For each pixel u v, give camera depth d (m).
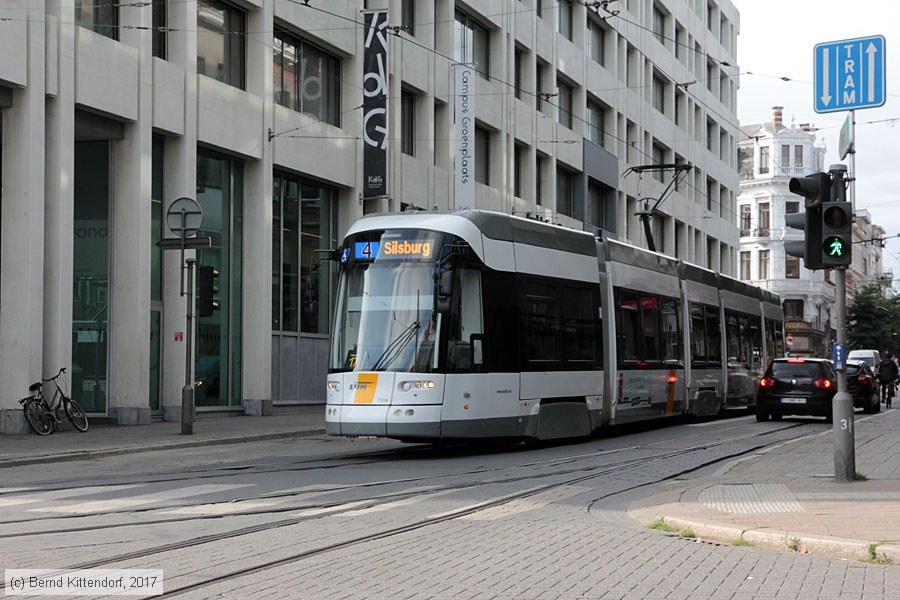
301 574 7.50
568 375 19.41
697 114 66.25
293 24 29.33
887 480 12.96
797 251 12.62
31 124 21.12
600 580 7.46
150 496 11.89
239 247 28.39
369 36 31.33
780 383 27.42
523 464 16.03
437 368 16.39
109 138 23.89
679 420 28.97
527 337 18.19
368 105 31.42
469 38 39.12
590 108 49.81
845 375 12.77
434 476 14.25
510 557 8.32
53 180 21.80
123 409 23.83
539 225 19.23
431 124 35.50
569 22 48.06
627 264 22.39
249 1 27.69
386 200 32.78
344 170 31.55
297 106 30.28
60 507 10.95
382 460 16.84
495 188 40.28
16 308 21.11
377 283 16.95
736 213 74.62
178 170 25.47
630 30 54.06
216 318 27.55
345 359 16.88
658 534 9.52
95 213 24.19
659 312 23.94
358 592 6.94
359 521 10.12
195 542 8.77
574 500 11.95
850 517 9.79
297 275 30.52
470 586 7.21
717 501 11.20
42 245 21.39
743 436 21.97
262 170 28.22
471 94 35.56
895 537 8.66
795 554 8.53
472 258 17.09
